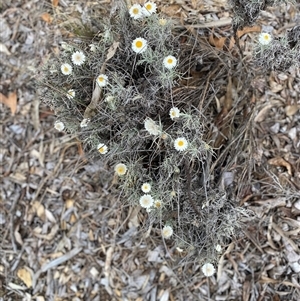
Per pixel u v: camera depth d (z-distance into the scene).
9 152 0.62
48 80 0.51
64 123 0.52
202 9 0.57
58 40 0.61
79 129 0.52
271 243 0.55
